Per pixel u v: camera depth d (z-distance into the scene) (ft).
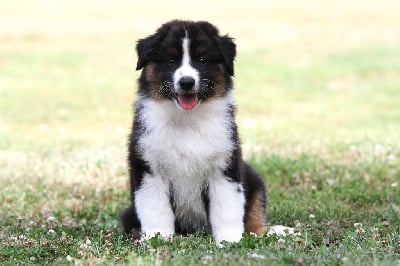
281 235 25.48
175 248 23.97
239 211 25.73
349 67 84.58
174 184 25.91
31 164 41.75
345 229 28.07
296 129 54.75
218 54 25.49
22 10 124.57
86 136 52.95
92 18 118.32
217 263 21.52
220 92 25.61
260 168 38.29
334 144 45.39
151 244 24.08
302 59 90.02
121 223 27.78
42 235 26.66
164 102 25.29
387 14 118.32
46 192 35.55
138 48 26.09
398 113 62.59
